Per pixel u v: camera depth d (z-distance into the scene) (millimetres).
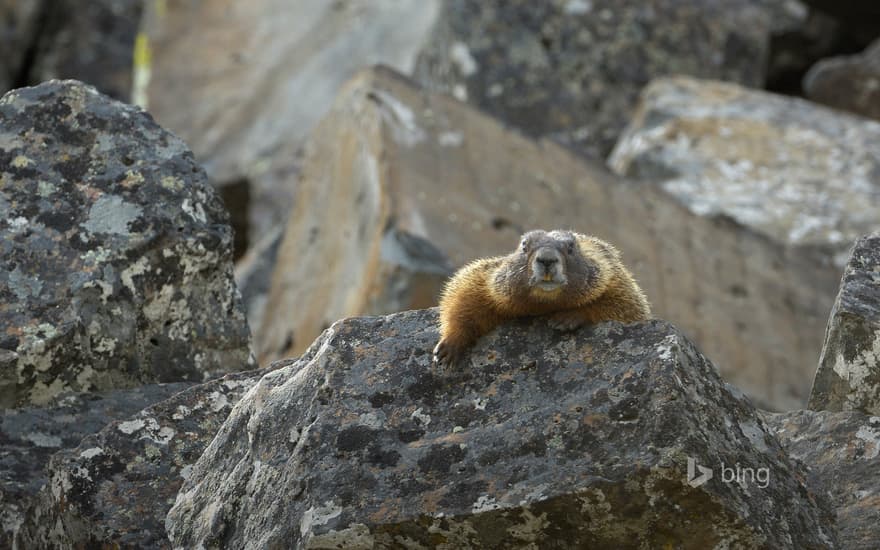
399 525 13008
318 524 13070
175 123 55688
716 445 13445
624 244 32375
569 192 32875
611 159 44281
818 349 32031
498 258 15320
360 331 15109
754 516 13211
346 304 28844
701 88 43469
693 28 48812
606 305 15211
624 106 47219
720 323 31828
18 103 20031
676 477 12789
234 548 14102
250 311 39312
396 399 14188
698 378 13977
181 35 59125
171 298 19391
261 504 14000
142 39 59500
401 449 13648
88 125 19953
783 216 36812
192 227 19484
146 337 19234
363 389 14320
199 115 55750
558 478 13016
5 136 19688
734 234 34719
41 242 18828
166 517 15414
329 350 14805
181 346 19531
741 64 49094
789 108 42656
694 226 34094
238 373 17469
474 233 29000
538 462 13242
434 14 57281
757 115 41781
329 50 57250
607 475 12906
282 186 50938
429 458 13516
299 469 13672
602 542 13109
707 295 32406
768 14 50656
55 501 15984
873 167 39281
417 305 27000
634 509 12938
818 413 16781
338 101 34188
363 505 13156
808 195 37875
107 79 65938
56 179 19406
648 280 32000
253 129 54219
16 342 17891
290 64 57375
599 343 14336
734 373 30688
